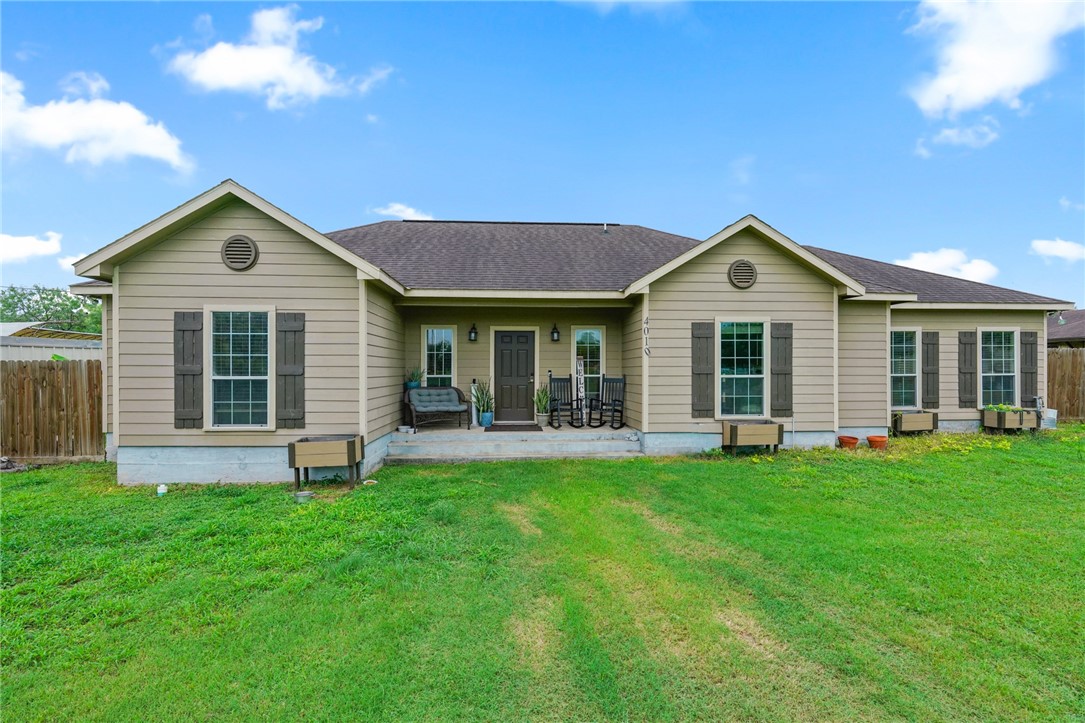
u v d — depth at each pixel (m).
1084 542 4.42
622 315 10.30
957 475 6.85
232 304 7.05
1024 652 2.87
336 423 7.21
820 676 2.67
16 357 10.73
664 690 2.55
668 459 8.21
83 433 8.33
